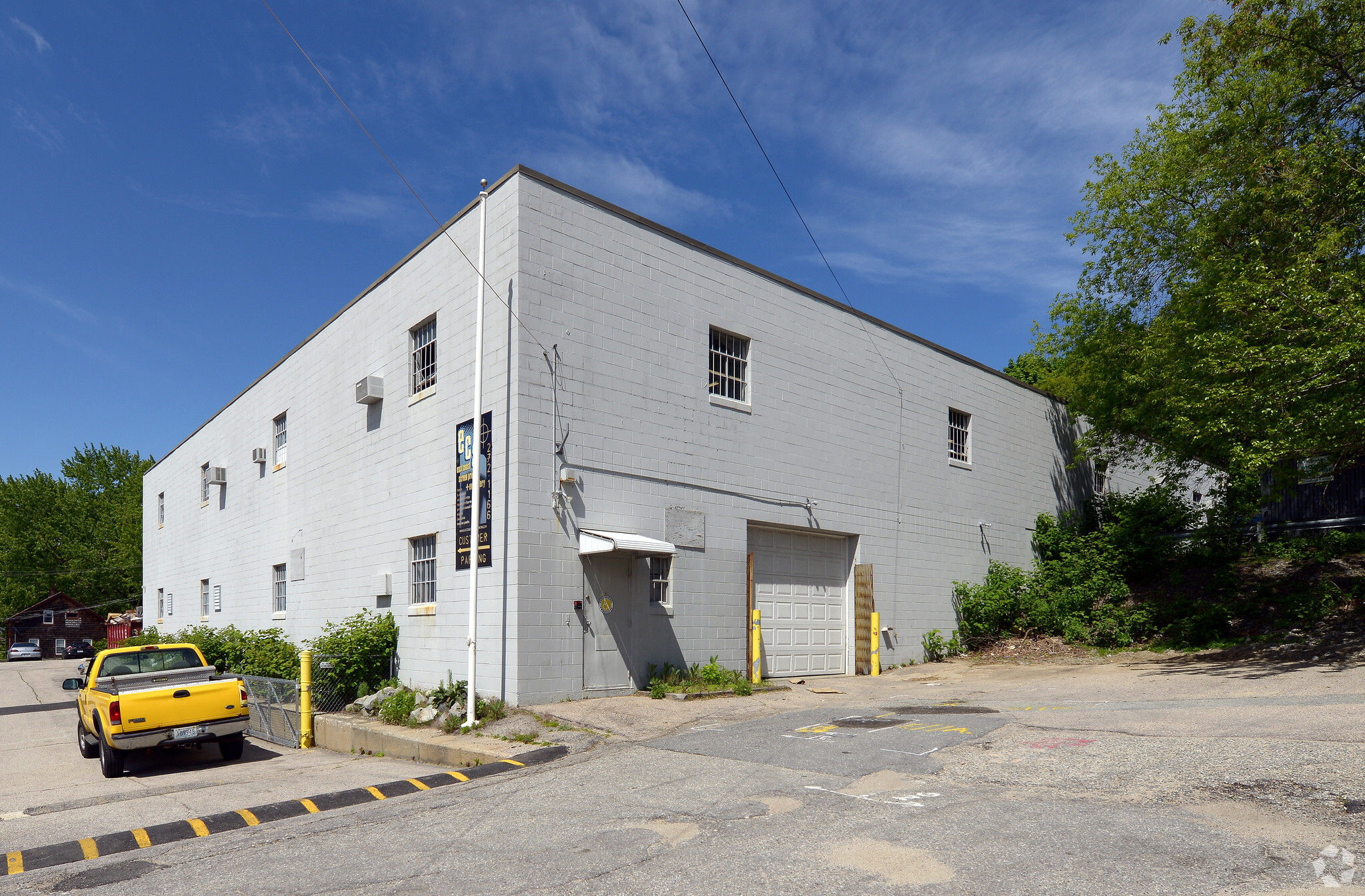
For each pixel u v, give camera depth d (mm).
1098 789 6797
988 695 12625
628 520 13406
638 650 13359
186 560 27234
